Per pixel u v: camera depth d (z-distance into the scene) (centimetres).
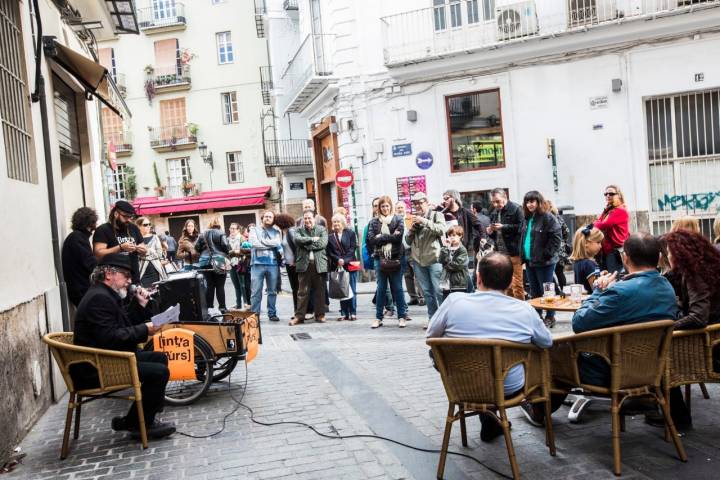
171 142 3472
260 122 3419
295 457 461
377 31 1703
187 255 1300
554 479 396
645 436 459
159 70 3497
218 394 646
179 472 444
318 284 1081
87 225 709
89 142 1049
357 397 606
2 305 503
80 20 1022
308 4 2025
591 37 1453
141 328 507
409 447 468
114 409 611
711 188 1427
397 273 959
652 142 1466
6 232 536
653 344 411
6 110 597
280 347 873
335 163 1914
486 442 469
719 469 394
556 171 1530
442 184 1652
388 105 1702
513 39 1511
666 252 539
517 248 937
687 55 1398
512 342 391
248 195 3350
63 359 493
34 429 558
